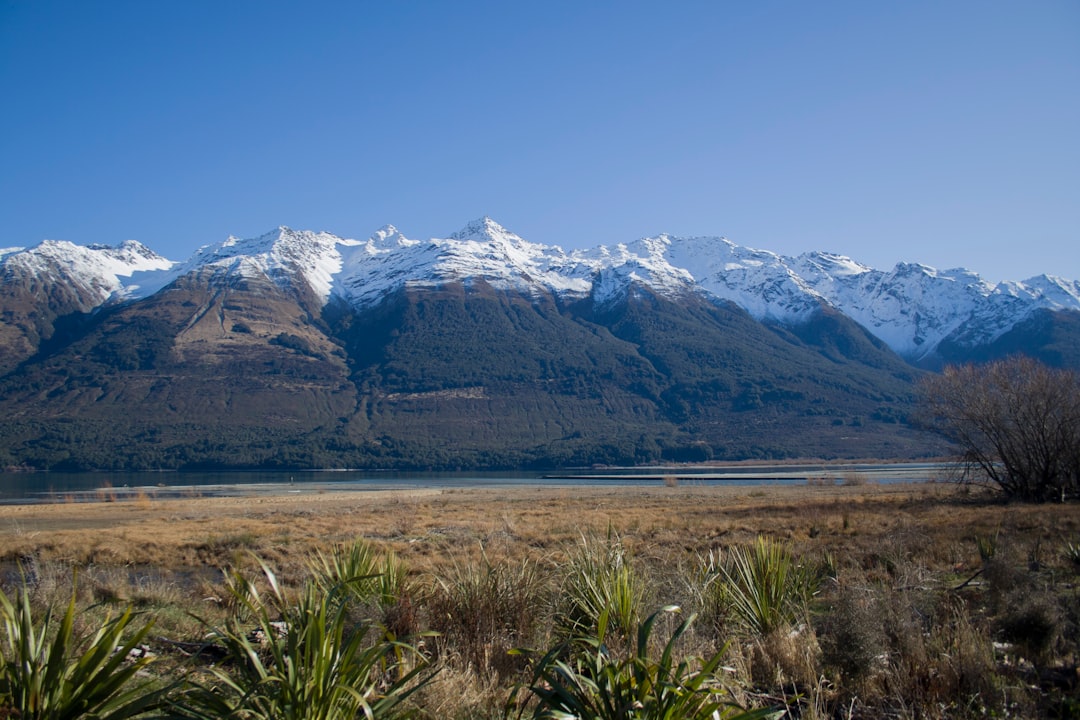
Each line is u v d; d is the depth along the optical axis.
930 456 170.75
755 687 6.76
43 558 21.08
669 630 7.54
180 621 9.62
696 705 4.79
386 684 6.05
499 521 31.64
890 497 42.16
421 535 25.47
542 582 8.98
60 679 4.37
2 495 80.25
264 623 5.17
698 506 41.00
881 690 6.65
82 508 50.19
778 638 7.77
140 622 9.33
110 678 4.45
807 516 29.02
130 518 40.25
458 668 6.70
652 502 47.03
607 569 8.38
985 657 6.94
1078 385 38.78
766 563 9.48
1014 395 39.47
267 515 40.31
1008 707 6.23
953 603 10.07
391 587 8.64
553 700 4.79
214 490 88.75
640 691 4.69
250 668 5.15
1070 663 7.39
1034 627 7.73
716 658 4.72
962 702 6.34
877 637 7.05
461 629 7.73
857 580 11.57
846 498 43.00
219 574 18.59
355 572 8.97
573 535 22.98
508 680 6.71
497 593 8.20
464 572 8.71
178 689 5.42
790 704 6.37
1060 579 11.76
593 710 4.75
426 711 5.60
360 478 136.38
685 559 14.27
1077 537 16.44
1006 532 18.05
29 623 4.54
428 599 8.36
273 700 4.73
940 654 7.16
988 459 41.41
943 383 42.81
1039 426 38.12
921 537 17.50
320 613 5.04
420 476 145.62
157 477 144.62
